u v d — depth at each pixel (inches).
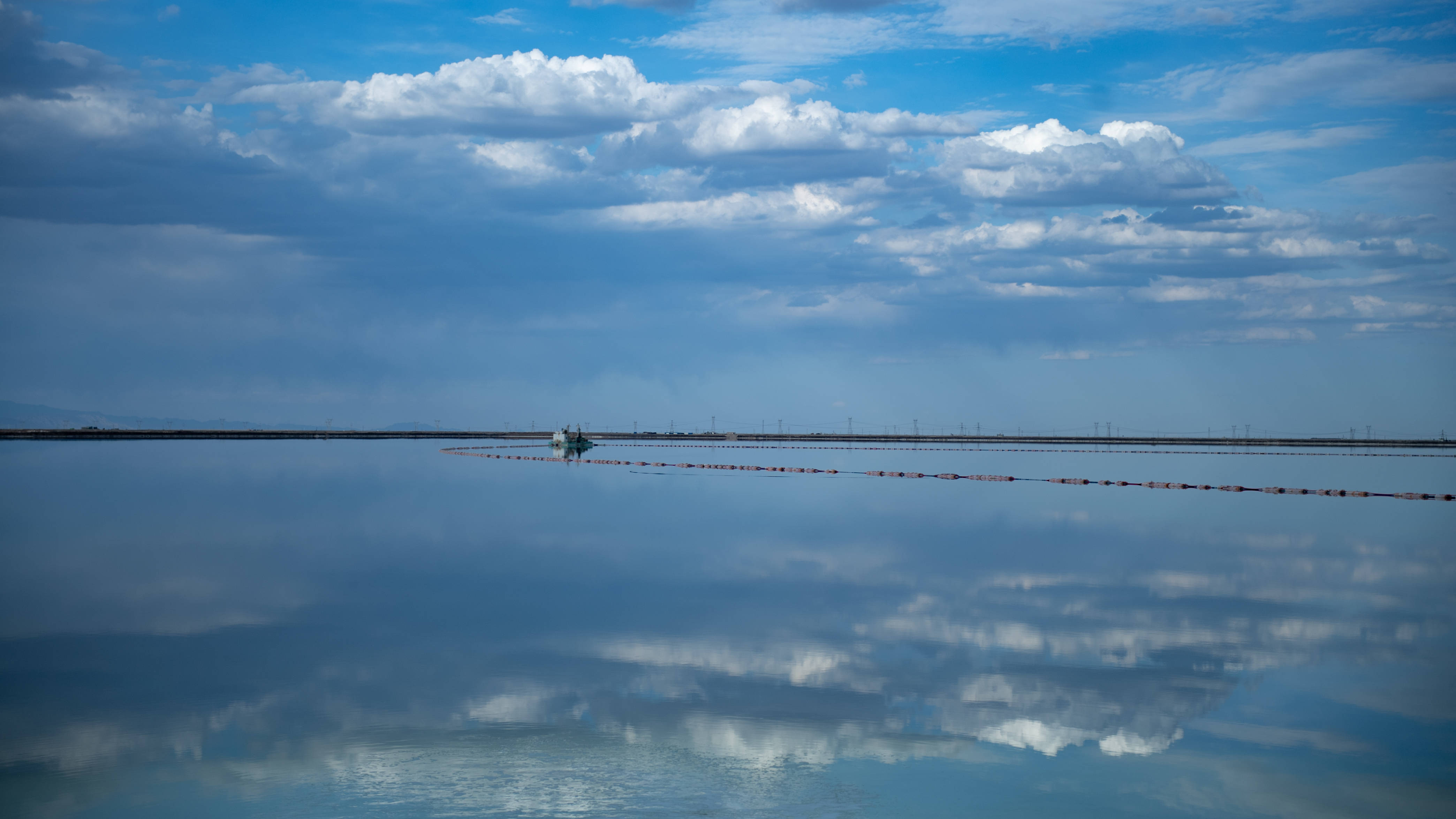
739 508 2005.4
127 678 685.9
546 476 3043.8
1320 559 1320.1
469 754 542.3
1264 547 1435.8
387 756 537.3
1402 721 608.4
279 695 645.3
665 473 3282.5
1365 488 2930.6
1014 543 1462.8
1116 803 485.7
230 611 917.8
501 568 1193.4
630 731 577.9
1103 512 1995.6
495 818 462.3
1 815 462.9
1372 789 506.6
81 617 887.1
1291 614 921.5
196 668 713.0
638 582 1093.8
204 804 476.7
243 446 5659.5
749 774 517.0
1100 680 690.8
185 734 571.2
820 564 1228.5
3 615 897.5
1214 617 905.5
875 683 679.1
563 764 528.7
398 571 1165.7
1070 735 578.2
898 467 3993.6
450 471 3287.4
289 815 464.1
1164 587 1074.1
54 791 491.2
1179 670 718.5
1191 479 3289.9
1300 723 603.8
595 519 1777.8
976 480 3051.2
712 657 748.6
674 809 474.0
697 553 1330.0
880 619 890.7
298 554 1307.8
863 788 500.4
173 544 1397.6
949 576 1138.0
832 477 3174.2
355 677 688.4
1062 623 877.2
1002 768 528.7
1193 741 571.8
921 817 468.1
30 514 1781.5
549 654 757.3
